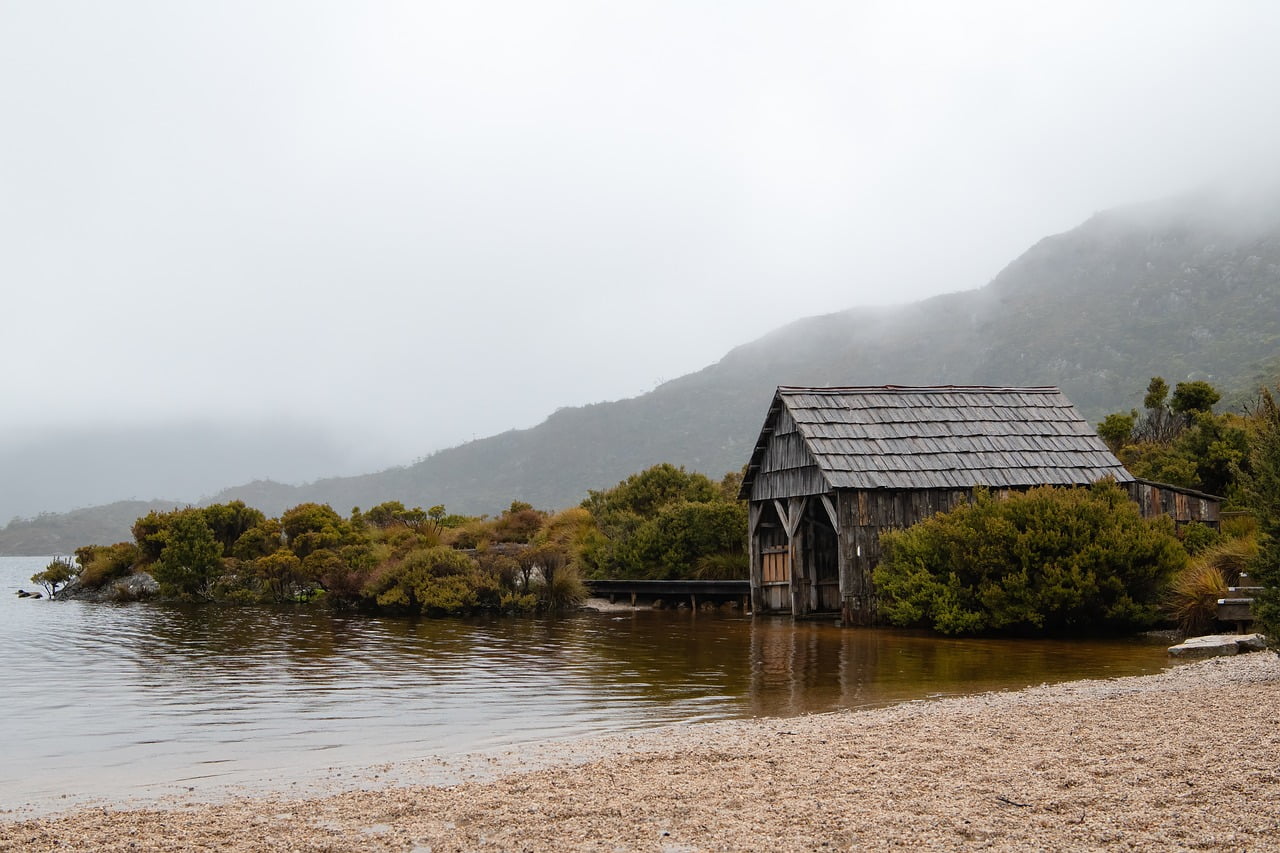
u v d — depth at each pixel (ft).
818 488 85.66
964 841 20.35
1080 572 67.97
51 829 23.61
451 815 23.98
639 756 30.27
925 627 78.79
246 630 85.81
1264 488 41.88
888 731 33.19
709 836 21.50
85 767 32.45
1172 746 27.66
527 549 117.29
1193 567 68.33
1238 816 20.93
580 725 39.17
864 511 81.05
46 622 97.30
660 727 38.17
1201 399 134.62
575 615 100.78
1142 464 113.60
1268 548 41.63
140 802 27.32
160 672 57.57
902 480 81.71
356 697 47.37
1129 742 28.68
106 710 44.06
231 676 55.57
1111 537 68.95
